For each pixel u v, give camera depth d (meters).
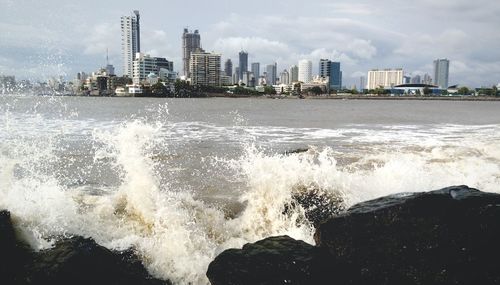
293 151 14.21
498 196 5.05
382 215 5.19
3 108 33.78
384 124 29.91
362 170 10.81
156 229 6.68
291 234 6.81
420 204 5.13
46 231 6.13
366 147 15.61
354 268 5.11
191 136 19.69
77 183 9.38
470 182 9.00
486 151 13.90
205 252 6.20
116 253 5.73
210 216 7.30
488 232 4.75
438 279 4.73
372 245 5.10
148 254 5.98
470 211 4.91
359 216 5.27
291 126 27.22
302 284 4.94
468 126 27.81
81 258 5.25
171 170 11.05
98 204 7.39
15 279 5.06
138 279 5.46
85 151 13.68
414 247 4.93
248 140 18.22
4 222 5.68
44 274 5.00
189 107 65.12
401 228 5.06
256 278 4.96
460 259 4.72
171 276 5.78
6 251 5.36
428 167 10.76
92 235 6.29
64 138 16.70
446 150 14.19
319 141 17.95
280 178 8.12
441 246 4.83
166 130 22.80
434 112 55.69
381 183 8.52
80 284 5.09
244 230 7.03
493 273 4.58
